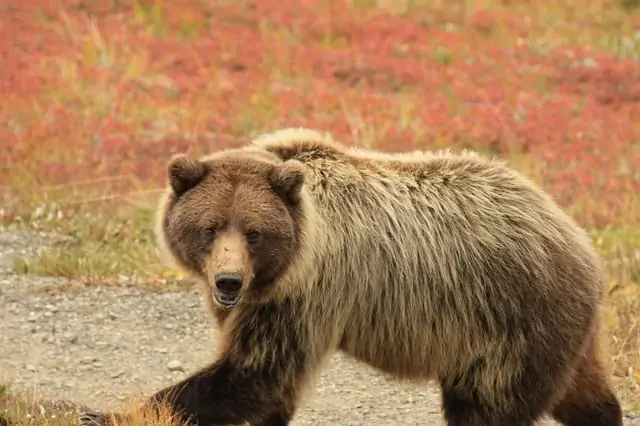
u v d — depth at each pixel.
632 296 17.08
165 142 24.05
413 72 30.77
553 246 11.09
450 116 27.64
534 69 31.95
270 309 10.51
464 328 10.88
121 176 22.00
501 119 27.11
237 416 10.62
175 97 28.02
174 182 10.42
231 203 10.16
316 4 36.59
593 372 11.79
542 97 29.64
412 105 27.88
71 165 22.38
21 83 27.45
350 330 10.88
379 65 31.25
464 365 10.98
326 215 10.71
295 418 13.32
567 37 35.69
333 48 32.91
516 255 10.93
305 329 10.54
